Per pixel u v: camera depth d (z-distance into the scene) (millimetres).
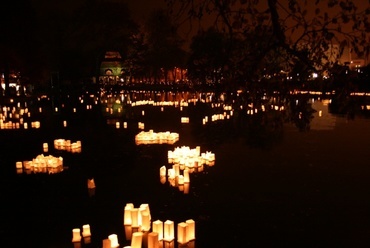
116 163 11750
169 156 11688
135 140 15727
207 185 9195
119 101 37812
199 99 35469
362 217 7051
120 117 24250
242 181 9438
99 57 65125
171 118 23344
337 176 9734
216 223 6953
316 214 7258
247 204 7863
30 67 40188
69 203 8172
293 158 11805
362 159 11516
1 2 31328
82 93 50719
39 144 15273
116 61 69812
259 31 4102
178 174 9891
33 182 9820
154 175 10258
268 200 8062
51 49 56375
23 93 43406
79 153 13359
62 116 25109
